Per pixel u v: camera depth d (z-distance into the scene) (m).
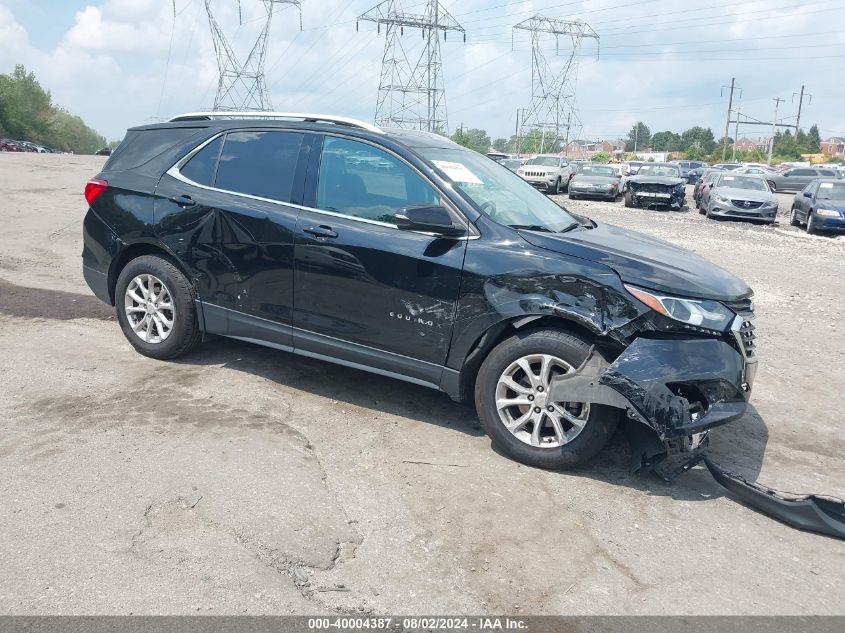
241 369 5.25
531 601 2.92
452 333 4.23
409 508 3.56
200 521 3.27
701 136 157.12
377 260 4.36
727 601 3.01
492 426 4.16
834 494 4.11
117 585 2.81
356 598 2.86
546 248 4.09
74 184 18.58
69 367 5.04
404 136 4.83
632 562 3.25
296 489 3.62
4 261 8.73
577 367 3.91
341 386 5.10
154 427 4.17
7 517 3.19
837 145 155.88
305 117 4.93
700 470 4.29
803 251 15.23
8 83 102.06
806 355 7.01
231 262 4.88
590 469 4.15
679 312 3.79
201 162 5.15
